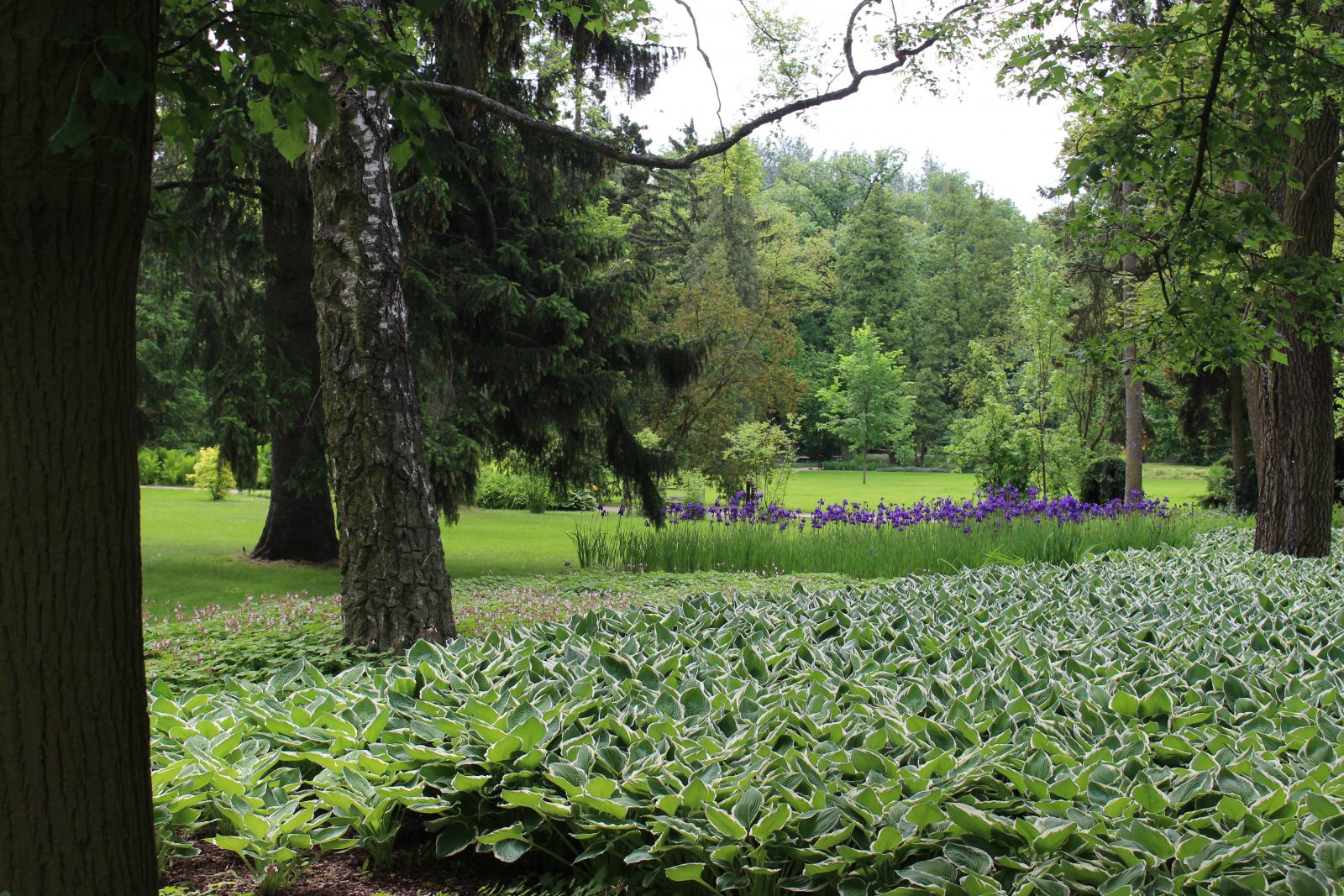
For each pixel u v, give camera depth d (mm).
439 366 11617
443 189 9992
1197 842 2500
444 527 18359
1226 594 6406
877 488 32438
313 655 5387
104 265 2076
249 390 10578
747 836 2775
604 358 12844
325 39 2977
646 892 2922
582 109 12234
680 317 21797
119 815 2105
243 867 3254
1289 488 8977
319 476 10922
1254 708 3723
